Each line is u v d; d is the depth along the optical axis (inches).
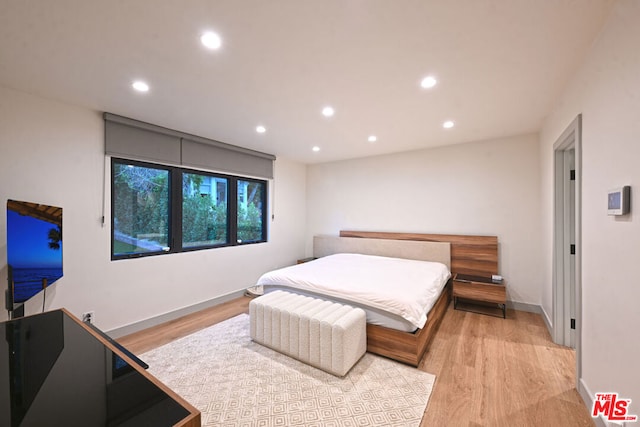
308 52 69.7
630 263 52.2
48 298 95.8
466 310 141.6
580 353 75.4
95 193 108.0
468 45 66.8
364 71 79.0
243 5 53.3
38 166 94.0
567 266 103.3
